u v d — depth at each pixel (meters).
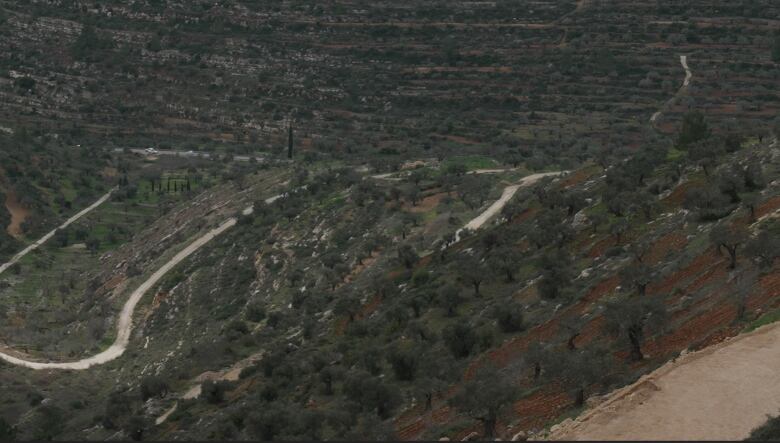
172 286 151.25
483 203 139.50
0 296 159.75
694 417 46.06
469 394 56.28
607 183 107.56
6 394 108.25
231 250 156.00
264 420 68.62
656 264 79.88
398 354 74.75
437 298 92.06
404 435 61.38
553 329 74.38
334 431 64.44
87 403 106.81
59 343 134.62
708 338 57.47
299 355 91.62
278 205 169.75
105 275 171.38
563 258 90.25
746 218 80.38
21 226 194.12
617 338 63.84
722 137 116.56
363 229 139.12
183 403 90.75
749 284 63.19
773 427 43.66
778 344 53.72
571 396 56.03
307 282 127.75
